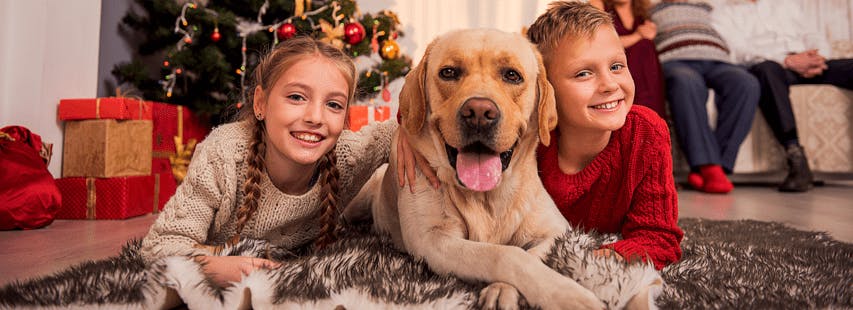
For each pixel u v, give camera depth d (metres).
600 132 1.52
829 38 5.70
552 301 1.09
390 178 1.72
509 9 5.99
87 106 2.96
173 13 3.83
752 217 2.94
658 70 4.24
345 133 1.79
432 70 1.42
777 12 5.25
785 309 1.13
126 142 3.08
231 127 1.64
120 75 4.00
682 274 1.43
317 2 4.25
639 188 1.56
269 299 1.13
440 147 1.39
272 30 3.88
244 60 3.82
